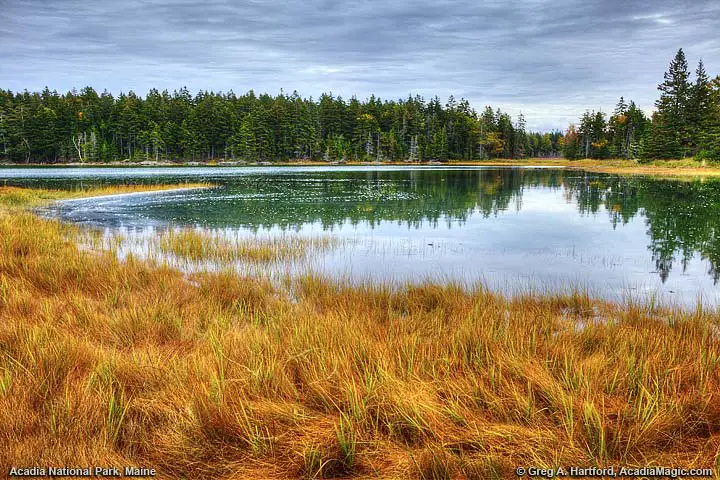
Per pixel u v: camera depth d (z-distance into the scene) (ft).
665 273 34.32
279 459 10.79
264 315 21.54
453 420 11.74
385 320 21.61
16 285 24.67
